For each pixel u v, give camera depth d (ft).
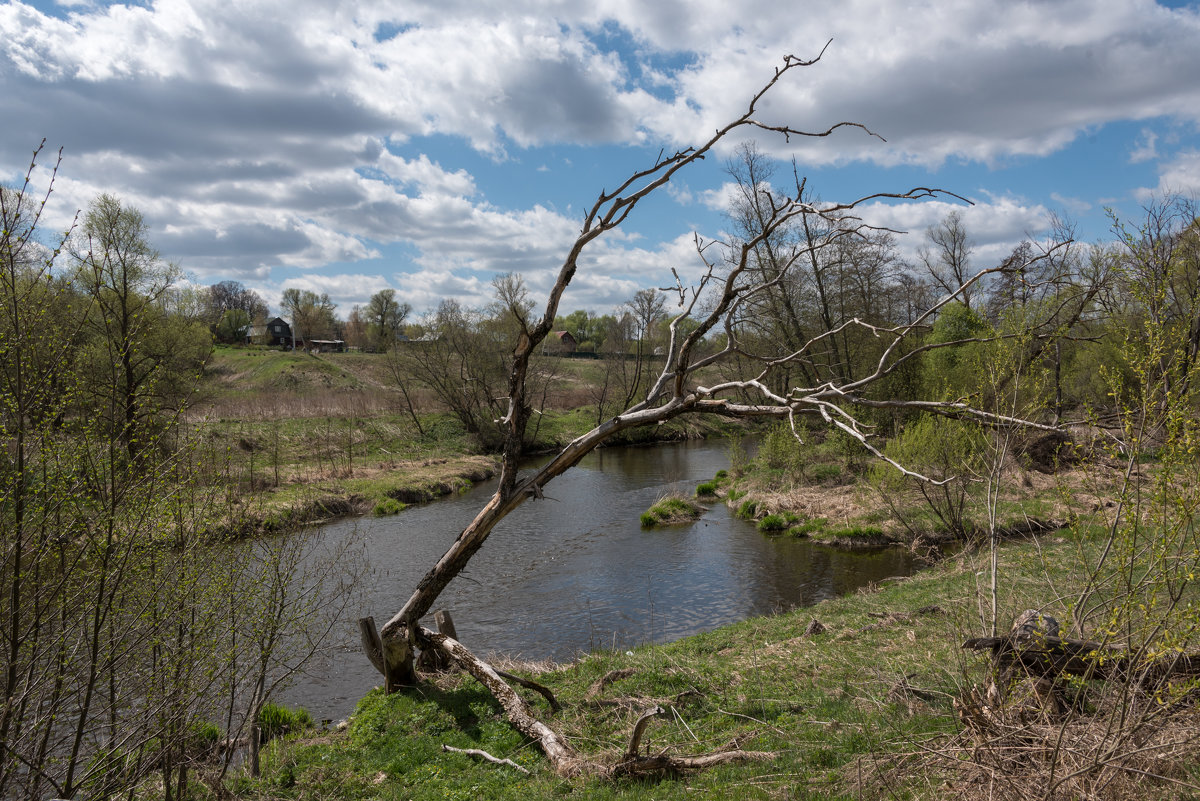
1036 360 19.20
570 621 48.85
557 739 24.97
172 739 19.86
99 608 17.20
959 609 24.11
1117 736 13.32
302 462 111.34
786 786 18.26
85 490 17.38
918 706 21.61
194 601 20.42
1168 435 12.66
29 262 17.10
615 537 74.18
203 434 22.24
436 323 148.97
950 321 82.02
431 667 33.55
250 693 29.35
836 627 35.99
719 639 37.17
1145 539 13.38
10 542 16.42
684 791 19.57
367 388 190.29
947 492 56.24
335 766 25.81
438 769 24.97
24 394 16.49
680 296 28.71
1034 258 19.27
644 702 27.37
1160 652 12.75
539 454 150.30
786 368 107.04
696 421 176.55
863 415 86.63
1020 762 14.79
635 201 26.55
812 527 70.38
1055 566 31.09
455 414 157.28
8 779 16.12
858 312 101.55
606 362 180.24
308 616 27.45
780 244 105.91
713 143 24.41
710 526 77.66
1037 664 16.10
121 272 62.54
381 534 75.77
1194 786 12.94
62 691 17.38
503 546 71.26
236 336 251.80
